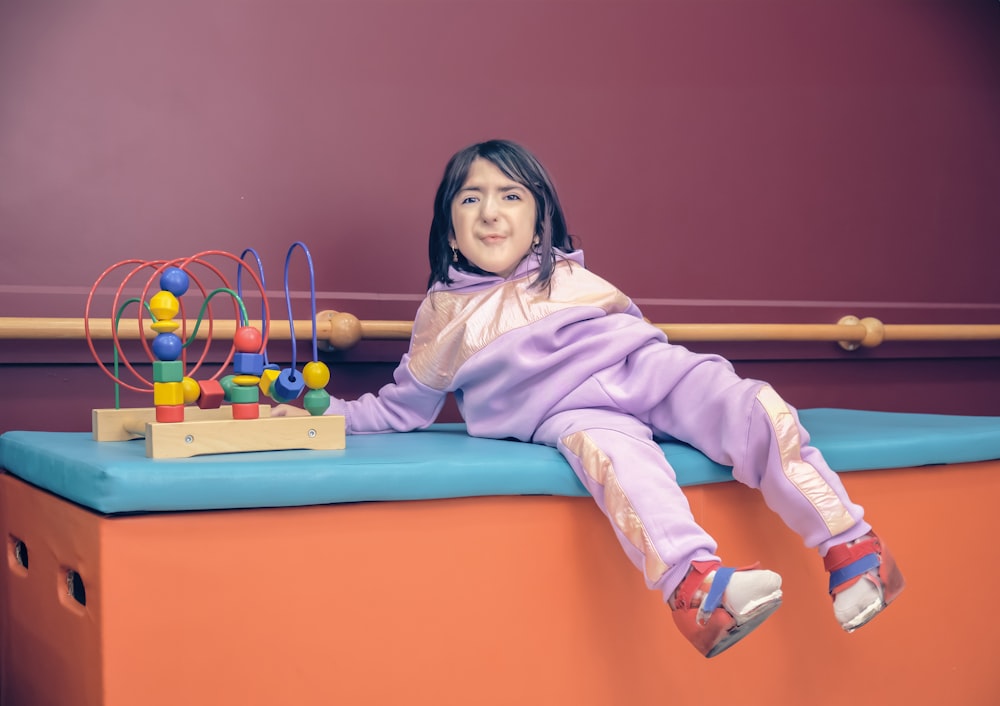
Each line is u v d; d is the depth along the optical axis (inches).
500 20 63.3
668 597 37.2
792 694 43.4
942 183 75.4
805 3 71.3
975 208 75.9
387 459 37.2
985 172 75.8
